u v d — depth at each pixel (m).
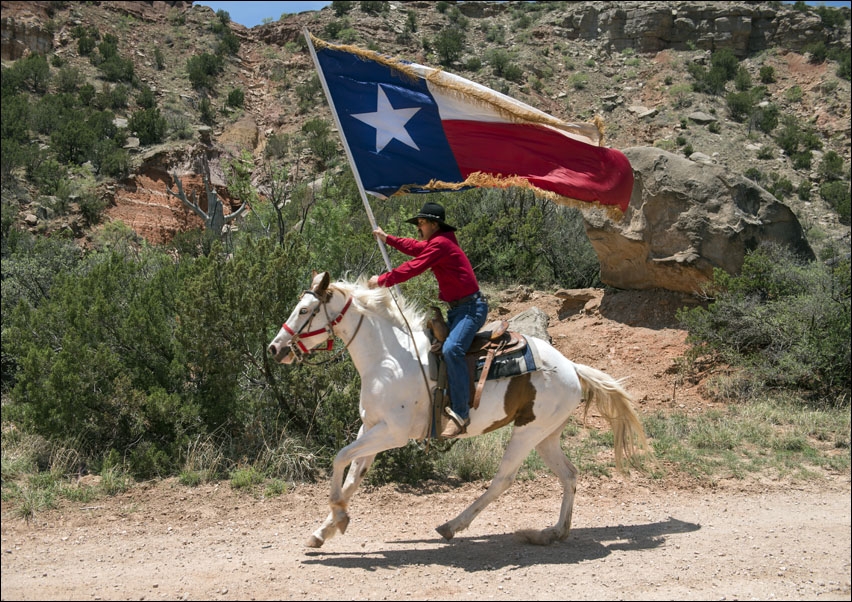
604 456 10.57
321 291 6.71
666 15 62.38
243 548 6.91
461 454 9.84
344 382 10.22
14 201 31.47
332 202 13.57
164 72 53.97
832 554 6.95
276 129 49.47
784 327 13.67
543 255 19.67
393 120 8.72
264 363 10.02
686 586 6.01
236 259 10.27
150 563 6.45
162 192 36.59
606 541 7.36
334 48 8.77
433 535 7.50
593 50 62.62
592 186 8.25
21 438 9.63
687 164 15.75
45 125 40.06
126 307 11.06
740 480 9.82
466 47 61.97
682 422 11.97
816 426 11.93
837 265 14.85
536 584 5.98
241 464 9.32
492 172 8.56
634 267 16.23
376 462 9.39
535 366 7.09
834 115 53.22
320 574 6.12
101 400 9.41
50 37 52.38
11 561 6.46
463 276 6.90
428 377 6.83
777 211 15.73
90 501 8.18
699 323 14.15
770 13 62.34
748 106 52.75
